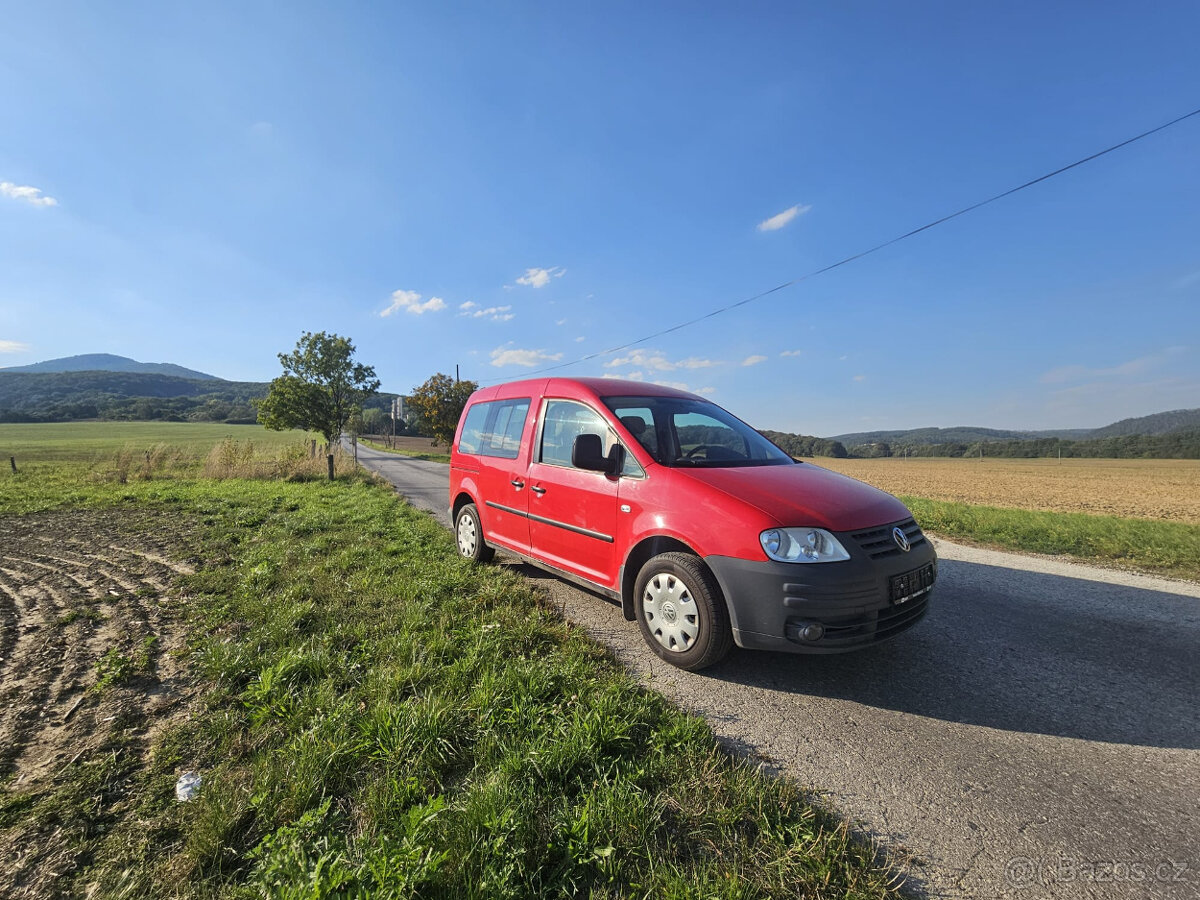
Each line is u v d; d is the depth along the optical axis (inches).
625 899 66.5
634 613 151.0
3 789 86.7
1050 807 86.5
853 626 119.6
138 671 129.8
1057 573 241.8
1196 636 162.6
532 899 65.9
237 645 139.0
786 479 142.6
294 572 213.3
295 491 530.9
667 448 157.4
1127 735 108.6
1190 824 82.8
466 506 241.3
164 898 66.1
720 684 128.6
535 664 126.2
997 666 140.8
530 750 91.2
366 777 88.1
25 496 501.4
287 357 1269.7
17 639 152.0
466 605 175.5
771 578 120.1
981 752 102.2
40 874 69.9
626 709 108.2
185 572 223.3
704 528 130.6
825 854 73.4
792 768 96.1
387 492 556.4
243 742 99.7
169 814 81.0
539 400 198.2
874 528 127.0
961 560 268.5
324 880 64.1
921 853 76.5
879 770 96.0
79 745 99.4
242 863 72.1
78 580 213.5
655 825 77.3
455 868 68.2
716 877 69.0
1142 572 243.4
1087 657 147.0
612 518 155.3
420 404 1528.1
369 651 137.3
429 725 98.1
